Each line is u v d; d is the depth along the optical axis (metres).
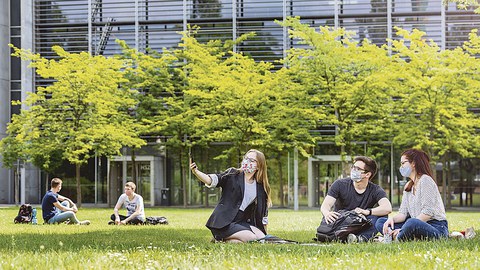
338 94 30.86
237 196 10.22
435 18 37.19
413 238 9.68
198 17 39.22
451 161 36.28
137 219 18.08
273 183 37.19
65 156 32.41
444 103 30.58
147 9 39.66
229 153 35.06
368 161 10.86
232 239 10.02
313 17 38.34
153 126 35.50
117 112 34.25
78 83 32.62
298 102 32.06
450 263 6.35
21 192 39.00
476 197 35.88
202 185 38.53
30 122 32.94
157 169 38.97
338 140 31.61
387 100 31.98
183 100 36.22
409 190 10.36
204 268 6.09
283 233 14.10
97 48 39.78
